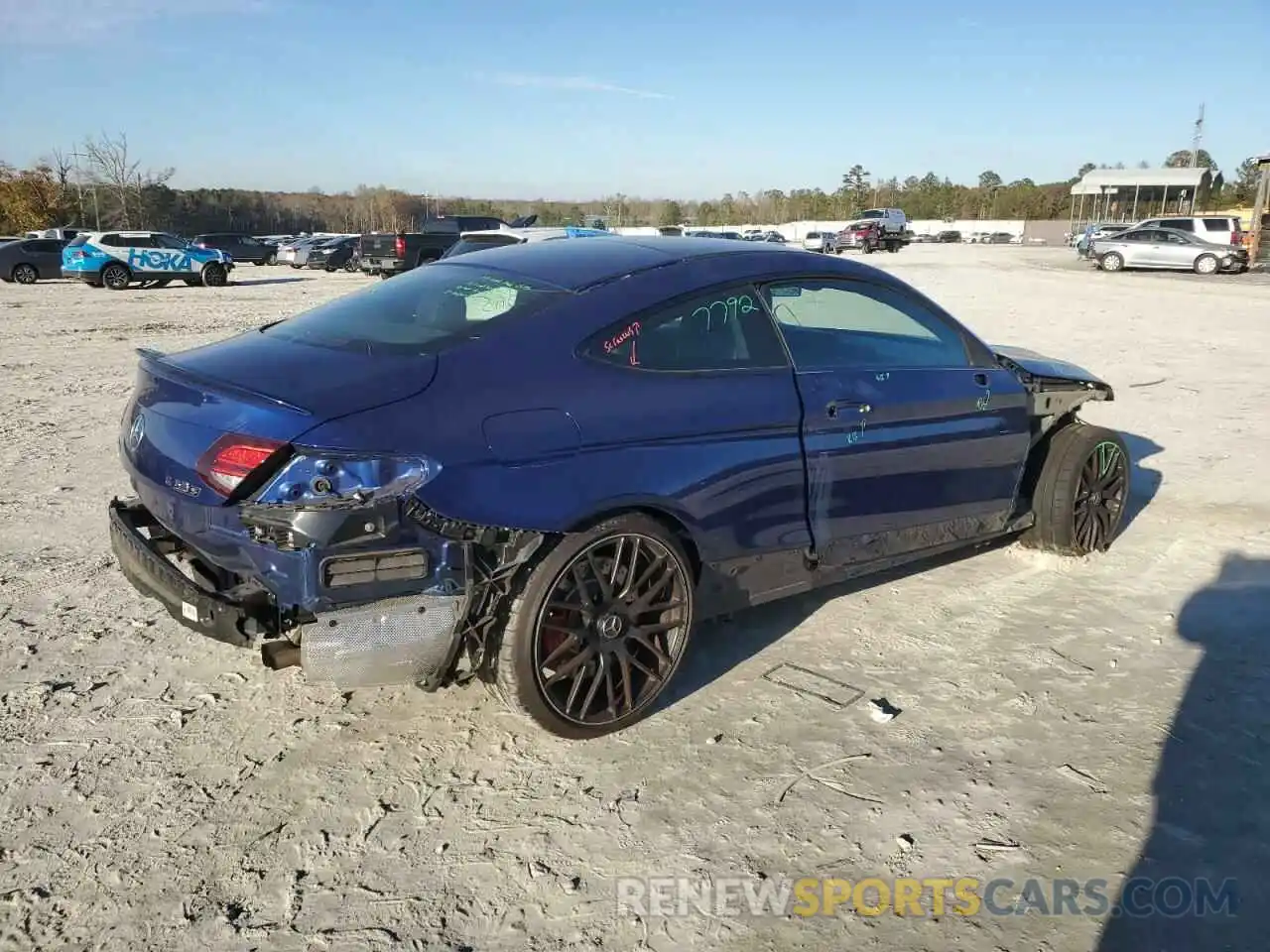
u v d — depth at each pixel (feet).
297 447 8.58
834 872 8.55
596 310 10.53
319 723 10.93
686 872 8.55
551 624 9.96
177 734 10.64
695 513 10.75
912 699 11.51
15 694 11.36
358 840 8.94
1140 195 204.13
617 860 8.70
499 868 8.58
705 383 10.98
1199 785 9.75
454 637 9.48
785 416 11.55
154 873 8.47
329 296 73.82
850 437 12.33
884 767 10.12
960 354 14.33
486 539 9.31
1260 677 11.93
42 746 10.34
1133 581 15.11
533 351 9.98
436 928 7.87
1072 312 56.75
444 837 8.98
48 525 17.42
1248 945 7.67
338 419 8.75
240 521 8.84
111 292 78.64
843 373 12.37
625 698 10.65
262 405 8.89
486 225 84.99
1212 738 10.61
